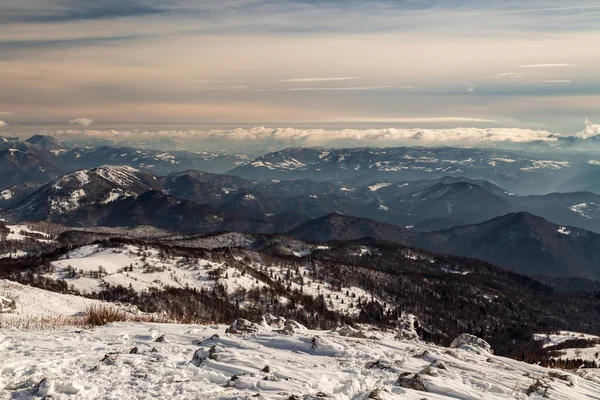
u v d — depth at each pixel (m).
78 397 10.45
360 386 11.88
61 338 18.45
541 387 13.45
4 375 12.12
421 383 12.52
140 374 12.51
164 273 141.12
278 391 11.40
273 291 146.75
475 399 11.91
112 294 111.00
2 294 40.44
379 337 22.02
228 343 17.69
